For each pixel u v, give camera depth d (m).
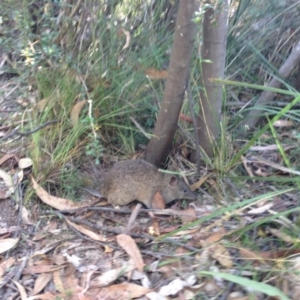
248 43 1.64
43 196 1.32
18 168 1.41
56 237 1.25
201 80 1.40
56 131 1.43
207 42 1.31
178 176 1.40
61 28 1.56
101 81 1.47
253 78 1.67
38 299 1.08
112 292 1.08
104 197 1.35
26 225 1.28
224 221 1.24
